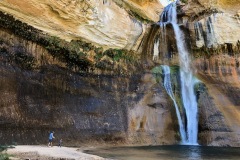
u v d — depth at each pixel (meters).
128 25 30.56
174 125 28.23
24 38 21.72
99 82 26.83
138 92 29.06
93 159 14.88
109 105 26.44
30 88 21.06
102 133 24.42
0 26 20.14
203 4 35.59
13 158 13.78
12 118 19.02
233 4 34.84
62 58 24.33
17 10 21.17
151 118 27.97
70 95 23.98
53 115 21.91
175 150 21.64
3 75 19.44
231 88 29.83
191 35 33.41
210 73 31.55
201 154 19.50
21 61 21.06
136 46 31.44
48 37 23.42
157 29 33.25
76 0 25.08
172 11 38.00
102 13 27.77
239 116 27.52
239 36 32.22
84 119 23.94
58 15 24.05
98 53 27.67
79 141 22.45
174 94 30.78
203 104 28.27
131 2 38.31
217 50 32.31
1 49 19.86
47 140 20.56
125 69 29.42
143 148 22.86
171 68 32.50
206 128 26.81
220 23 32.72
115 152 19.64
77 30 25.81
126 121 26.66
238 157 18.22
